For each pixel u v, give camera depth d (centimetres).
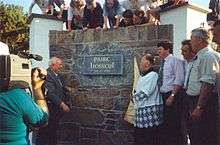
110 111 589
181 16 525
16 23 1348
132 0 597
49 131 541
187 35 519
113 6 612
